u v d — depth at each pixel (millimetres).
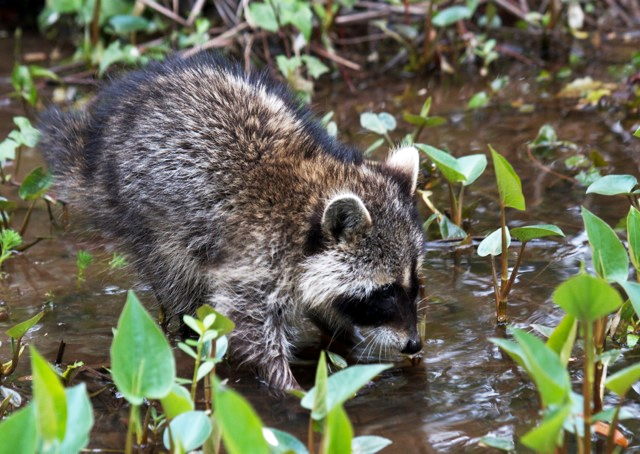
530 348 5766
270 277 8625
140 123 9195
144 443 7012
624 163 12219
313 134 9484
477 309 9250
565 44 16812
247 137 8930
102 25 16141
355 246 8648
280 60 13977
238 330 8570
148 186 8984
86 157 9711
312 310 9078
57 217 11453
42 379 5230
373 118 11859
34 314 9258
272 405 7961
